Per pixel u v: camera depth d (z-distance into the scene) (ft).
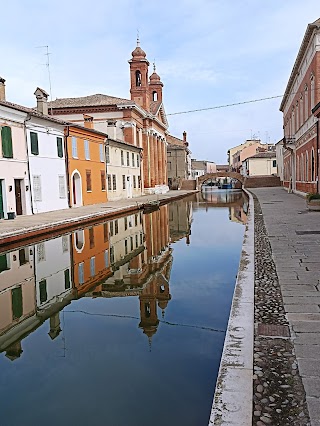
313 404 10.62
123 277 32.94
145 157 167.53
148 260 39.73
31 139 77.25
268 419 10.07
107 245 49.39
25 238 49.67
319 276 23.13
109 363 17.29
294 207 72.28
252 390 11.32
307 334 15.05
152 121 175.11
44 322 22.89
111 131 138.41
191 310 23.97
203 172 373.81
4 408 14.06
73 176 94.43
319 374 12.12
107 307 25.22
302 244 33.50
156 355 17.92
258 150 301.02
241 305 18.29
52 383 15.71
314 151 82.02
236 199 140.46
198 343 19.12
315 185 81.46
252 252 30.68
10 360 17.98
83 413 13.57
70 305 25.90
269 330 15.53
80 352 18.58
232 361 12.96
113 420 13.10
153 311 24.00
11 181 70.79
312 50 82.74
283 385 11.57
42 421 13.16
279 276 23.41
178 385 15.19
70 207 91.91
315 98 80.43
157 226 67.41
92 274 34.40
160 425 12.72
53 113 146.41
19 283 31.94
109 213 78.48
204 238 52.70
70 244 50.14
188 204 120.37
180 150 255.09
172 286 29.48
